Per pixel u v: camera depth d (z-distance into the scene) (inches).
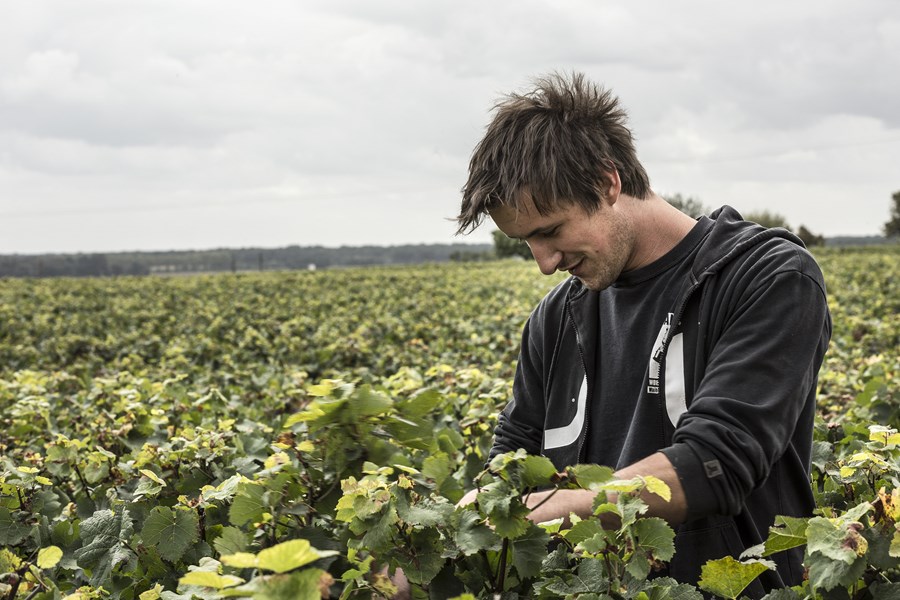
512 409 100.8
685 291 81.7
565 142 77.3
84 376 324.5
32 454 129.5
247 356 364.5
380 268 1758.1
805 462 81.2
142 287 1045.2
